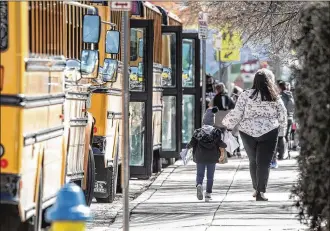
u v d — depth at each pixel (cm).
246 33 4416
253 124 3425
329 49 1941
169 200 3556
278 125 3434
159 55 4766
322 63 1939
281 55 4241
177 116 5128
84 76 2733
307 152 1994
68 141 2681
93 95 3319
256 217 2964
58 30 2528
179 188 4022
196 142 3550
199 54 5681
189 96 5722
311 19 1984
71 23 2788
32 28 2202
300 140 2003
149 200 3562
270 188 3925
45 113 2295
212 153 3522
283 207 2314
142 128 4253
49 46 2395
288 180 4278
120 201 3584
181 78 5116
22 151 2053
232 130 3494
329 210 1972
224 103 5494
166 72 5116
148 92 4222
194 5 5262
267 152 3438
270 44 4328
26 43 2081
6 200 2039
